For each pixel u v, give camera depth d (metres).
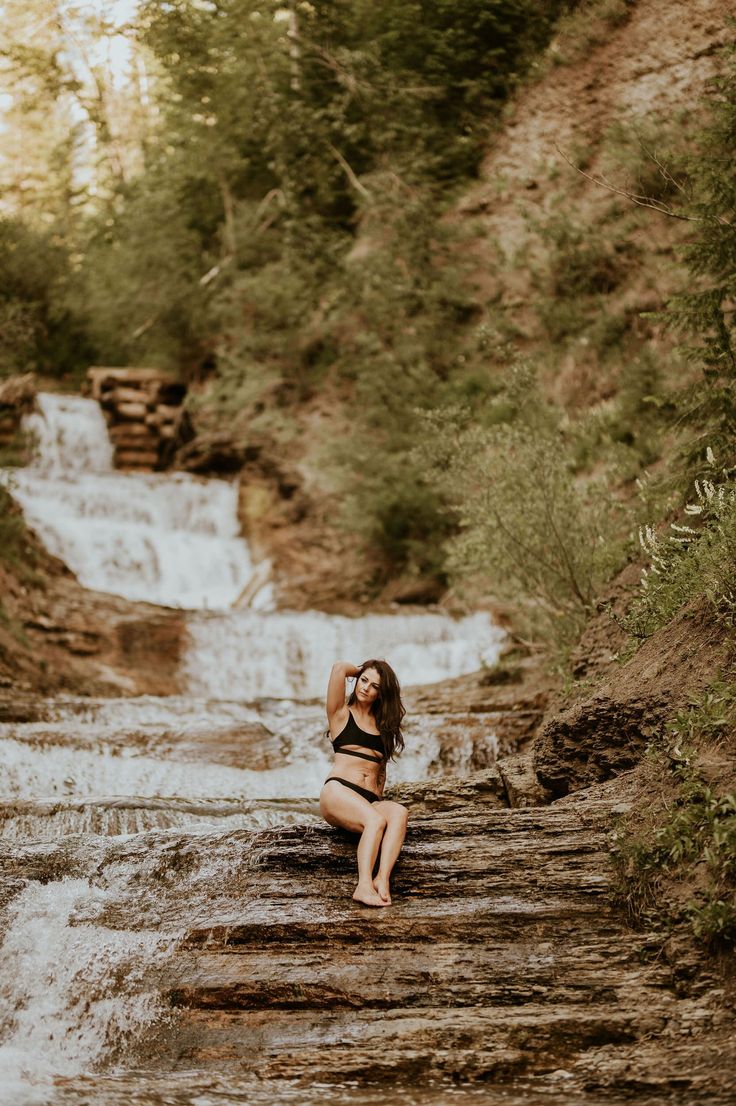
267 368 23.58
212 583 20.80
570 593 11.03
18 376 24.53
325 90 23.12
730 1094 4.29
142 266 26.03
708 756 5.86
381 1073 4.78
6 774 9.67
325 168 23.59
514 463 11.27
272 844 6.35
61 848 6.72
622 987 5.12
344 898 5.90
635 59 18.36
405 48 21.50
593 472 14.66
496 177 20.41
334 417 22.31
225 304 24.47
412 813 7.68
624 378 15.64
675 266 9.55
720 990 4.95
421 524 18.92
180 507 21.84
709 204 9.12
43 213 32.69
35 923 6.18
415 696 12.48
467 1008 5.16
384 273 20.84
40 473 21.23
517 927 5.56
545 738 7.32
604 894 5.65
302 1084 4.74
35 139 32.59
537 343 18.53
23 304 26.20
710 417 8.98
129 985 5.66
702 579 7.16
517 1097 4.45
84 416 24.86
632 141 16.95
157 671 15.40
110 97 30.17
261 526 21.72
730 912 5.10
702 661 6.62
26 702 11.88
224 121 24.69
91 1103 4.48
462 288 20.20
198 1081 4.81
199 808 8.30
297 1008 5.36
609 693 7.10
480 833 6.20
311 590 19.38
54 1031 5.54
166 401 25.23
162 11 23.41
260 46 23.20
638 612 7.87
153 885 6.36
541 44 20.31
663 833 5.58
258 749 10.91
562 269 18.31
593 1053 4.78
